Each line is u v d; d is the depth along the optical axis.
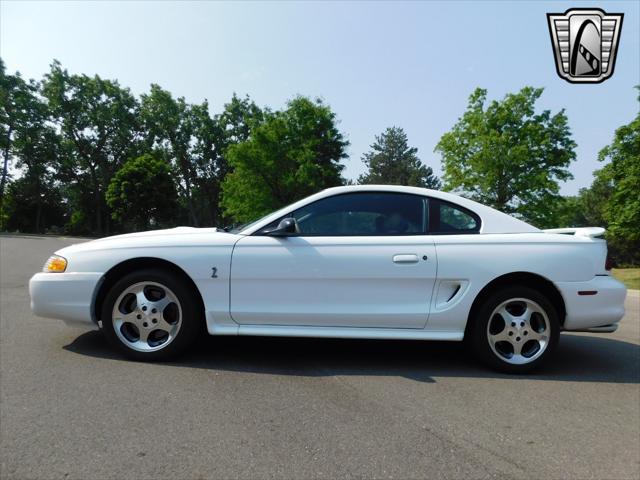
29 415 2.58
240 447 2.30
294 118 32.81
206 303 3.63
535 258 3.64
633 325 6.20
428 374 3.60
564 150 24.31
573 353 4.45
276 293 3.64
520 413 2.89
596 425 2.75
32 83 50.47
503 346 3.77
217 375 3.38
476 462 2.25
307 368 3.63
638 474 2.20
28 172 50.84
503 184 24.28
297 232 3.75
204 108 55.19
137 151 53.34
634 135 16.78
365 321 3.64
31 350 3.81
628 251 44.03
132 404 2.78
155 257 3.64
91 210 53.84
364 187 3.92
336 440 2.42
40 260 12.48
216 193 58.50
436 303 3.67
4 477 1.97
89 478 1.98
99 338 4.23
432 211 3.84
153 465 2.10
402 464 2.20
